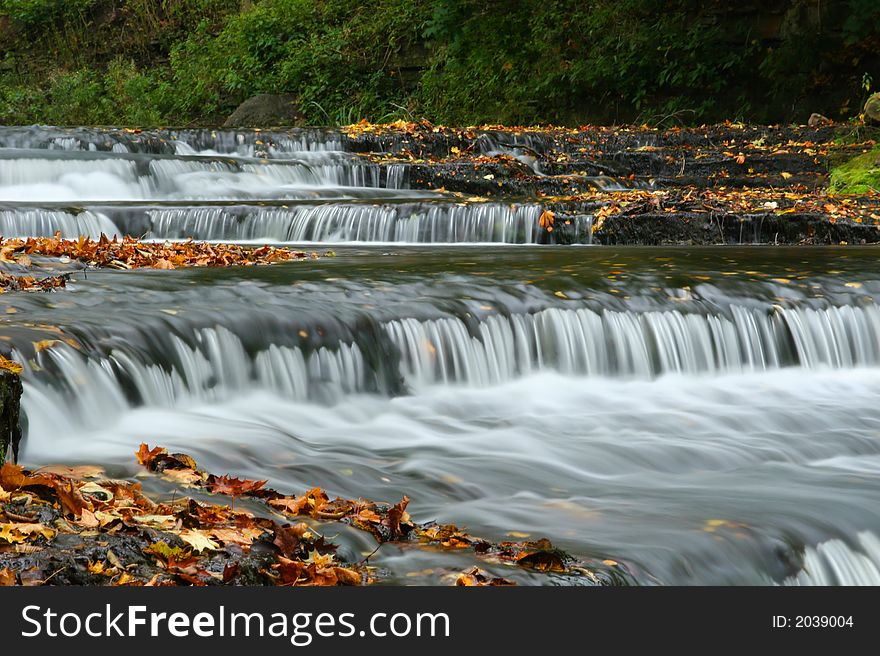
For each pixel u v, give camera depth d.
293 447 6.14
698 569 4.72
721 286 9.09
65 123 30.31
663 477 6.22
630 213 14.82
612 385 8.22
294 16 30.27
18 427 4.95
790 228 14.41
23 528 3.91
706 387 8.27
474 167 18.52
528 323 8.21
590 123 26.05
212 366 6.87
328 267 10.11
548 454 6.47
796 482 6.18
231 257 10.72
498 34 26.91
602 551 4.68
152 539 4.02
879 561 5.36
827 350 8.89
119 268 9.91
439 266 10.23
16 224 12.80
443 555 4.43
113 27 34.62
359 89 28.84
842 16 23.81
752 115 24.52
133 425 6.14
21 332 6.17
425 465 6.05
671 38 25.00
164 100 31.17
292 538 4.26
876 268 10.22
